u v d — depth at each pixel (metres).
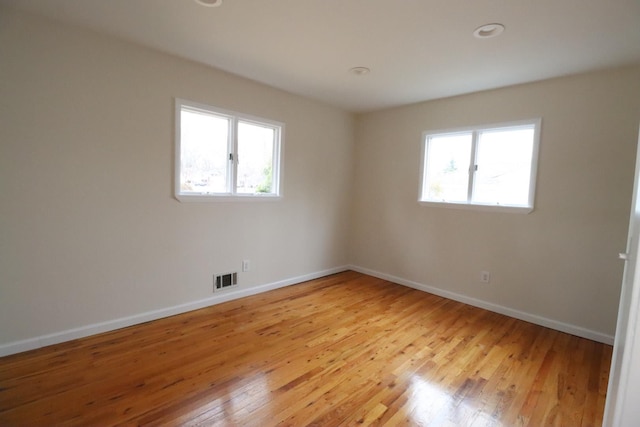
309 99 3.88
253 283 3.55
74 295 2.37
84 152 2.34
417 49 2.40
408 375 2.10
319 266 4.34
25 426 1.55
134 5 1.94
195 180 3.01
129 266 2.62
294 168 3.83
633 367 0.86
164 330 2.61
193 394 1.83
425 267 3.88
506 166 3.23
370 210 4.46
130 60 2.50
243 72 3.05
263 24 2.13
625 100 2.53
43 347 2.25
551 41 2.18
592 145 2.69
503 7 1.81
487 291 3.36
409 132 3.99
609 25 1.94
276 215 3.71
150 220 2.71
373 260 4.46
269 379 2.00
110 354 2.21
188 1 1.88
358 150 4.59
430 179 3.86
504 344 2.58
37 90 2.12
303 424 1.63
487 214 3.33
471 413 1.76
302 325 2.81
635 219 1.12
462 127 3.48
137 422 1.60
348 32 2.19
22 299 2.16
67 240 2.31
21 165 2.10
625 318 1.06
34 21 2.08
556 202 2.88
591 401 1.88
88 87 2.32
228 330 2.66
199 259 3.06
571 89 2.77
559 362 2.32
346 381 2.01
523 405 1.84
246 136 3.37
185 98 2.81
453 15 1.92
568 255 2.84
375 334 2.69
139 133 2.59
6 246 2.08
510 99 3.13
